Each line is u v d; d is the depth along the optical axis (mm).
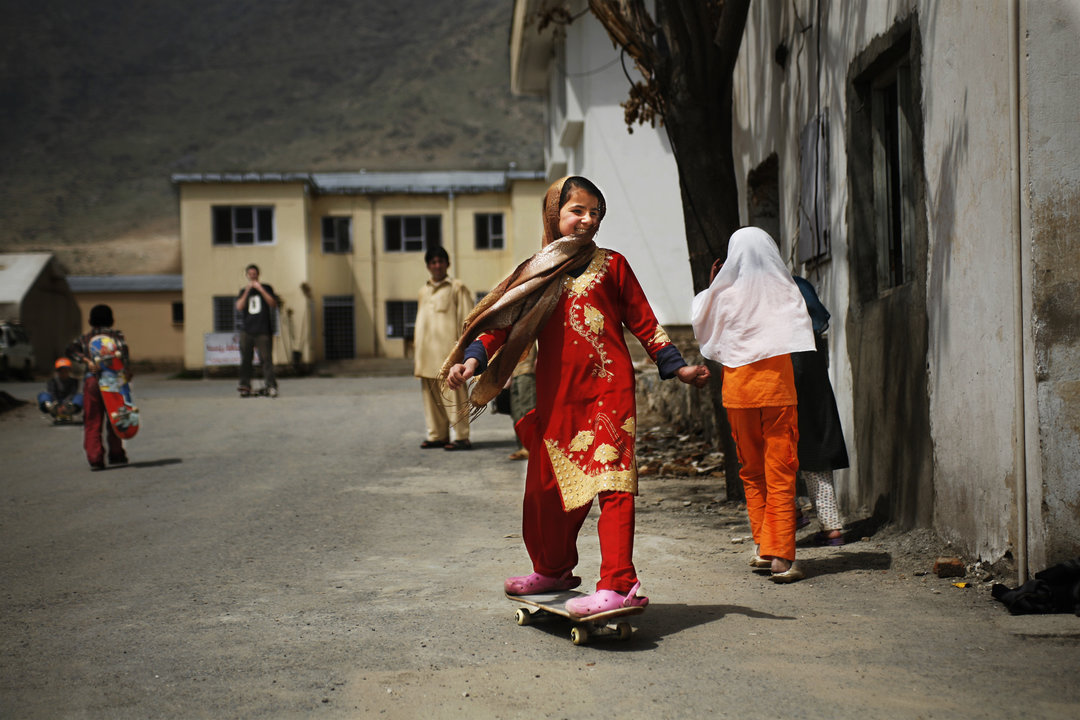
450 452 10938
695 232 7379
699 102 7312
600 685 3518
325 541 6367
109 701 3451
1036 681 3465
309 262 38406
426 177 39594
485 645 4020
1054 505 4348
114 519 7371
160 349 45125
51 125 127562
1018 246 4453
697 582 5047
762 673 3604
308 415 15406
